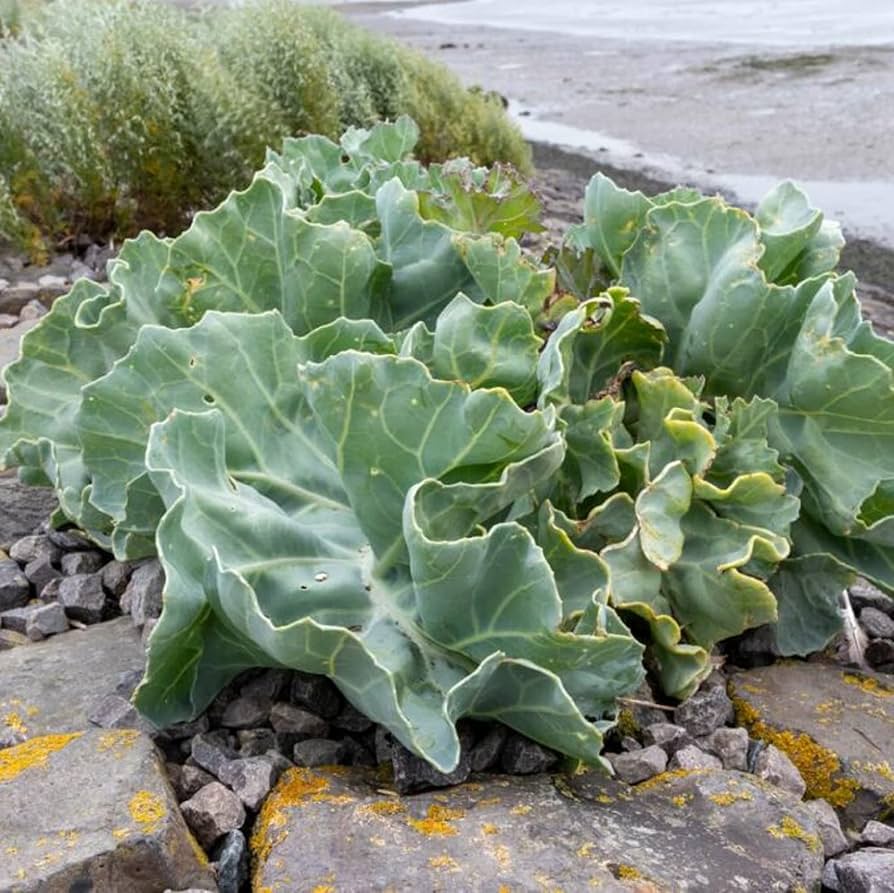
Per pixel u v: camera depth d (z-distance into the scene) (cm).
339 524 221
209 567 196
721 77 1337
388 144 395
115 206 579
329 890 174
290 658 189
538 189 803
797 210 278
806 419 248
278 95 652
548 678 190
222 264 268
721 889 179
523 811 190
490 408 193
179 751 214
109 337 275
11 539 316
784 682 243
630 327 253
